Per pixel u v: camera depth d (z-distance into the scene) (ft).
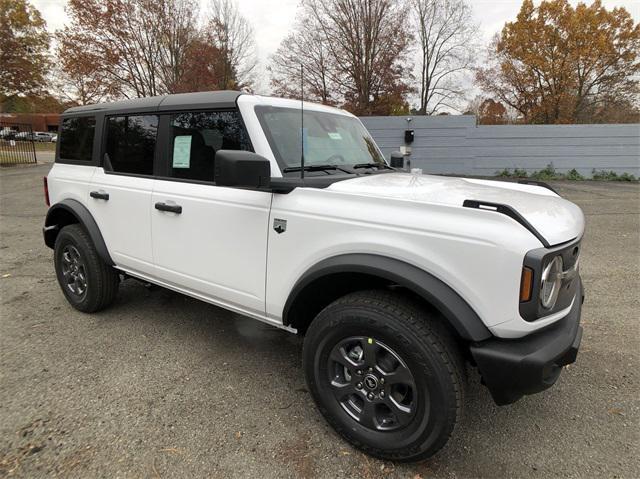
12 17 79.66
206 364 10.15
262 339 11.50
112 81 69.31
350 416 7.37
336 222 7.22
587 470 6.98
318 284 7.68
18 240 22.17
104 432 7.72
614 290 14.76
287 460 7.16
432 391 6.33
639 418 8.26
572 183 46.50
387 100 87.86
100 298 12.44
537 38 89.86
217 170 6.97
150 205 10.37
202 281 9.56
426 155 50.42
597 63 89.66
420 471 6.97
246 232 8.52
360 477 6.84
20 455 7.11
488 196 7.45
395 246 6.57
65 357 10.33
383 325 6.57
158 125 10.46
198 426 7.94
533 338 6.26
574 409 8.56
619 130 48.55
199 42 71.97
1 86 82.02
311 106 10.42
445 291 6.22
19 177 50.03
